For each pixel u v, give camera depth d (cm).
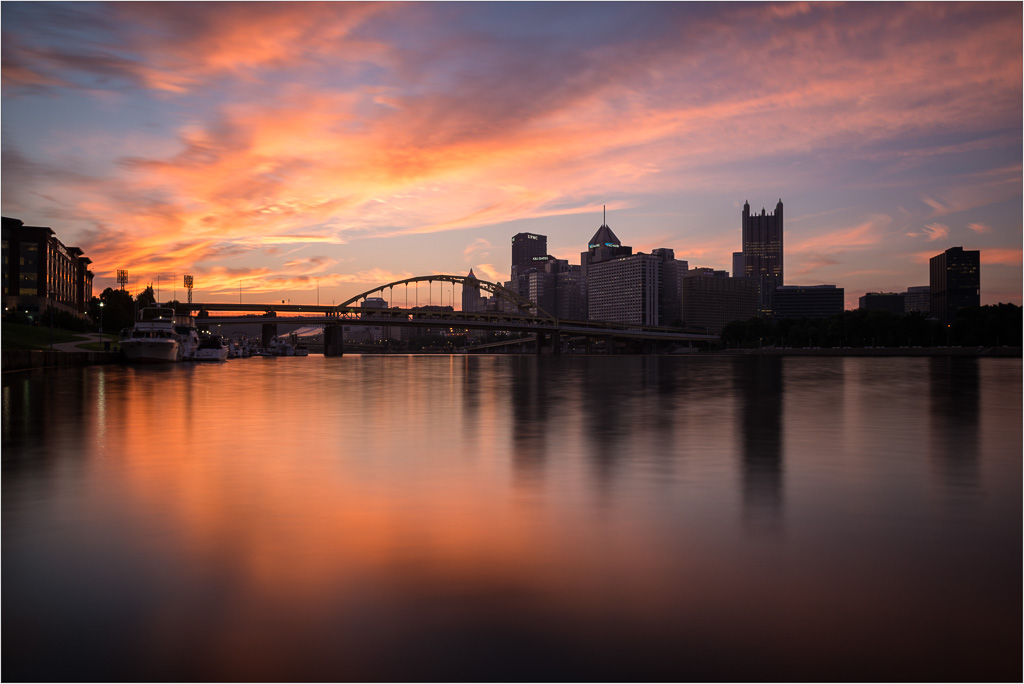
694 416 2617
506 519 993
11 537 902
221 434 2061
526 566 777
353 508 1067
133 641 594
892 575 746
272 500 1126
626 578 738
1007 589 704
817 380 5934
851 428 2189
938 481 1280
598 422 2397
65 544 870
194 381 5556
